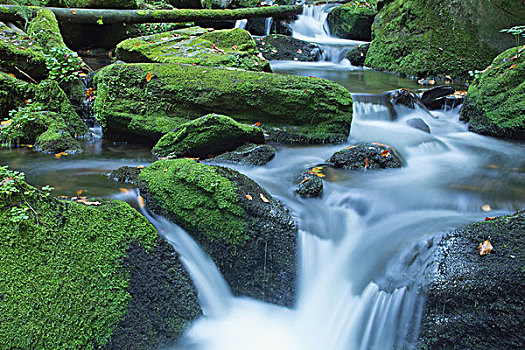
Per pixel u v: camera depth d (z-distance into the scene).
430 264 3.09
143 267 3.08
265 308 3.53
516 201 4.06
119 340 2.74
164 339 2.93
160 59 7.00
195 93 5.56
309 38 13.99
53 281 2.63
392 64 10.57
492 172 4.84
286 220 3.56
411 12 10.20
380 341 3.11
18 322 2.42
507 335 2.62
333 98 5.66
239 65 7.14
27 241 2.66
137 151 5.48
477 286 2.77
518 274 2.68
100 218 3.10
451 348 2.81
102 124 5.89
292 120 5.70
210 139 5.00
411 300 3.01
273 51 11.80
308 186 4.11
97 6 9.70
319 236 3.67
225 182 3.68
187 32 8.16
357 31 13.62
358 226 3.85
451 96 7.54
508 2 9.07
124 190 3.81
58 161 4.92
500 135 6.17
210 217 3.55
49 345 2.47
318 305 3.45
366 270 3.39
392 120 6.86
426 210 3.96
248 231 3.52
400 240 3.46
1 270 2.51
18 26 8.40
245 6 13.39
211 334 3.21
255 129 5.20
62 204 2.98
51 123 5.57
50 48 6.92
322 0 16.44
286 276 3.52
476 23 9.43
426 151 5.61
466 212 3.90
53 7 9.31
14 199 2.74
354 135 6.03
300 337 3.33
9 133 5.45
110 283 2.85
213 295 3.49
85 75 7.11
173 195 3.66
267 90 5.53
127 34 10.40
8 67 6.20
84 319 2.64
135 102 5.71
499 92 6.28
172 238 3.52
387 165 4.87
